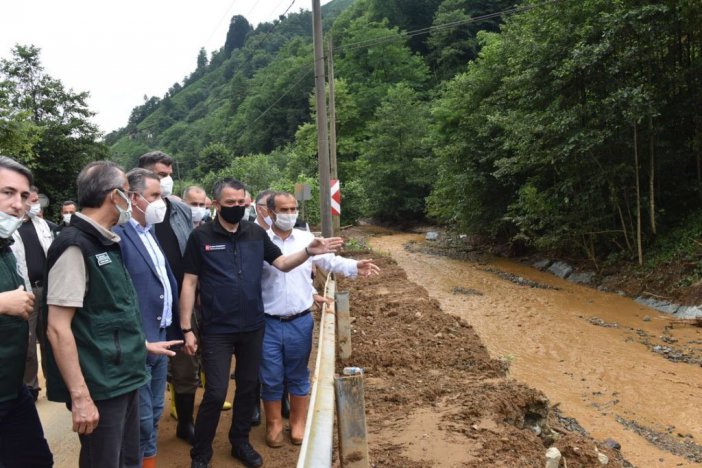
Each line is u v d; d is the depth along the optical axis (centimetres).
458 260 2308
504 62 2181
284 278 446
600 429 683
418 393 588
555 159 1581
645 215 1630
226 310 392
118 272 276
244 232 412
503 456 447
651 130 1472
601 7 1547
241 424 409
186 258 400
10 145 1861
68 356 253
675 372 890
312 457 259
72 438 473
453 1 5862
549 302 1441
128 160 8025
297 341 446
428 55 6356
